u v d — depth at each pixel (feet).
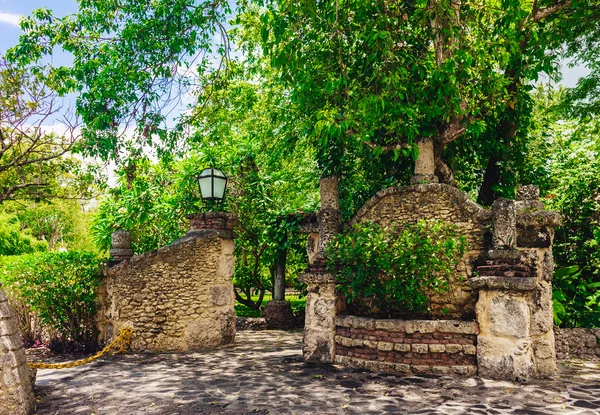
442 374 20.25
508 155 29.40
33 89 30.42
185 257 27.89
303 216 32.07
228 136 42.32
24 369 15.93
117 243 28.73
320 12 24.09
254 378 20.03
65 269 27.96
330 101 25.21
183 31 27.04
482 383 18.70
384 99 22.29
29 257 29.63
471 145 28.91
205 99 31.12
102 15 28.07
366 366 21.67
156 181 37.73
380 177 30.78
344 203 32.12
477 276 20.95
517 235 21.01
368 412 15.28
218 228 29.17
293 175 44.39
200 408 15.83
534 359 20.08
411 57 23.24
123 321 27.22
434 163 25.46
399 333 21.27
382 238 22.02
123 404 16.39
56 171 37.63
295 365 22.54
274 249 38.40
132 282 27.53
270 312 38.32
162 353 26.37
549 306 20.58
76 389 18.58
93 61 27.86
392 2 23.29
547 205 30.25
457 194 22.15
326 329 23.26
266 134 41.73
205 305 28.12
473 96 23.95
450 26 22.30
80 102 28.14
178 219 36.17
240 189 38.29
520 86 27.27
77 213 83.41
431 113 22.76
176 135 29.48
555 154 34.96
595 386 18.16
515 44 23.15
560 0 25.29
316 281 23.44
